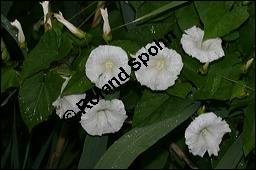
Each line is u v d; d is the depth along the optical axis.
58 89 0.86
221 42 0.90
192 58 0.88
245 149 0.90
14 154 1.13
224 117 0.94
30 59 0.86
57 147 1.14
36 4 1.19
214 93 0.88
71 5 1.10
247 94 0.89
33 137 1.31
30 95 0.87
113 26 1.00
